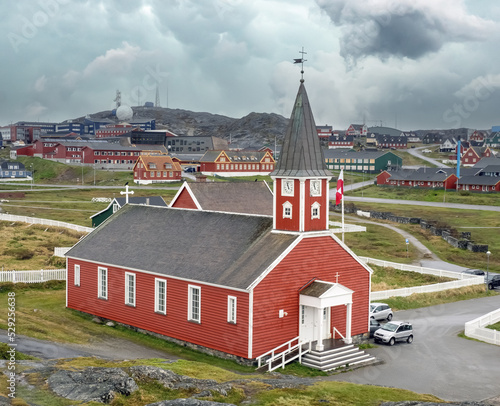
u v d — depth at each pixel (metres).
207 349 41.12
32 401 25.84
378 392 32.03
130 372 29.91
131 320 47.22
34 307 52.62
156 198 89.00
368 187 178.88
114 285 48.91
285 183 42.31
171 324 43.84
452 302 62.53
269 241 42.09
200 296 41.62
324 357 39.19
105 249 51.38
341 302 40.88
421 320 54.12
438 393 34.84
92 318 50.03
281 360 39.34
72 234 86.38
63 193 148.62
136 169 175.88
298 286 40.97
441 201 148.88
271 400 28.94
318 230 42.62
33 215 109.31
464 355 43.16
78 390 27.33
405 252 89.06
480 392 35.16
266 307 38.91
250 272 39.44
